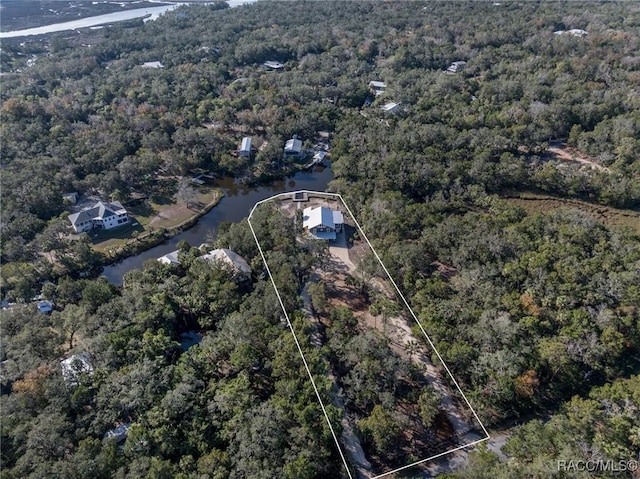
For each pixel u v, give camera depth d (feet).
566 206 315.58
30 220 286.66
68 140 377.50
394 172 330.75
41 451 149.28
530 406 179.73
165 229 305.32
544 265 223.92
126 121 416.67
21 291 232.73
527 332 195.62
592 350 185.16
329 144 418.31
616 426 155.84
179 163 364.99
